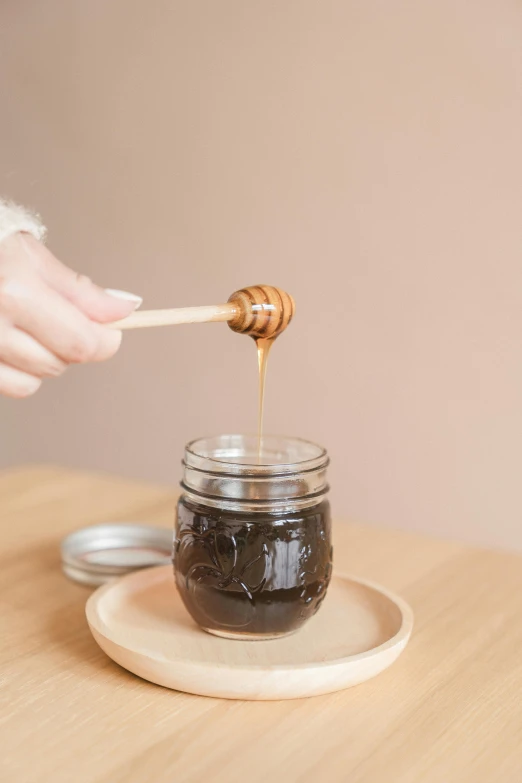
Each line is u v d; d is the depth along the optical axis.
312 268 2.43
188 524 0.88
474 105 2.15
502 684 0.82
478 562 1.15
